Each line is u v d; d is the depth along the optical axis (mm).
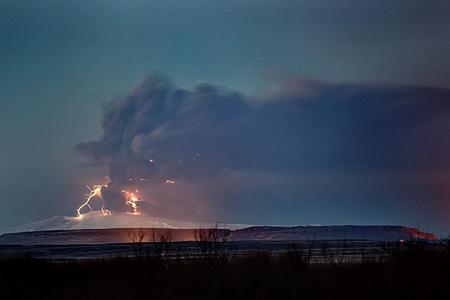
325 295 13539
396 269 15391
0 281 15852
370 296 13469
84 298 14008
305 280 14391
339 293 13664
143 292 13875
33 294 15008
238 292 13500
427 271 15195
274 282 14039
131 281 14773
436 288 13875
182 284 14164
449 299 13336
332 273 15273
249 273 14500
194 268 15055
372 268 15703
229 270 14719
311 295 13617
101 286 14641
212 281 14000
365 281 14375
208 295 13438
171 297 13281
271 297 13336
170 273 14953
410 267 15633
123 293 13836
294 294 13484
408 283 14094
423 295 13500
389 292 13602
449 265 15734
